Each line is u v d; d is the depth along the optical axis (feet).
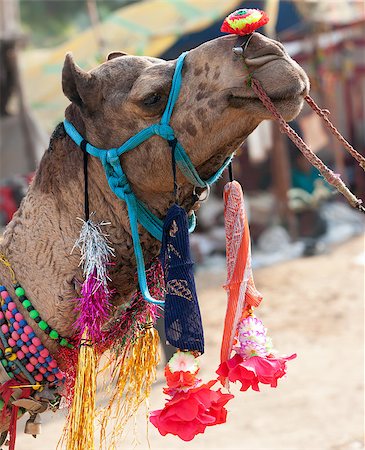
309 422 23.08
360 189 63.00
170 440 22.04
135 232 10.69
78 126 11.00
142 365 11.53
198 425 9.98
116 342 11.64
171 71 10.37
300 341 31.60
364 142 65.31
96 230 10.91
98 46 44.01
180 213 10.32
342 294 38.99
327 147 63.77
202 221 49.39
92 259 10.73
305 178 55.26
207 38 51.26
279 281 42.50
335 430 22.33
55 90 47.91
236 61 9.87
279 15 54.65
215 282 42.83
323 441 21.53
